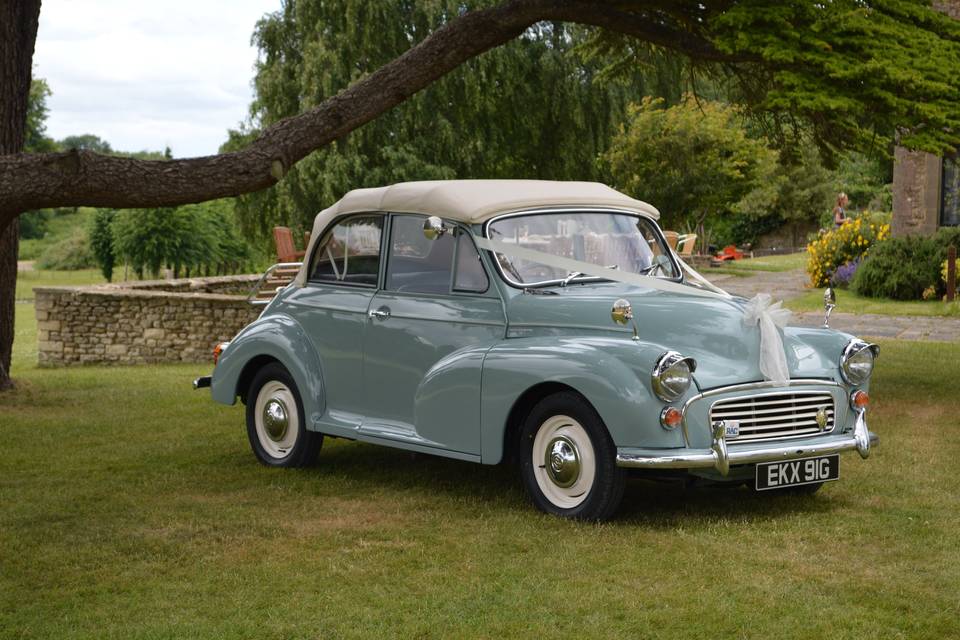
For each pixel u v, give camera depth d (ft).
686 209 111.65
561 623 13.57
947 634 13.06
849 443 18.63
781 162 36.29
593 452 17.92
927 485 20.88
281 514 19.47
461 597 14.60
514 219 20.38
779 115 34.81
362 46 95.20
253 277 69.67
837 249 77.36
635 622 13.53
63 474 23.38
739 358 17.85
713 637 13.05
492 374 18.71
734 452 17.38
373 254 21.95
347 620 13.80
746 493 20.53
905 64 27.04
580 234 20.81
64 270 248.11
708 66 35.42
